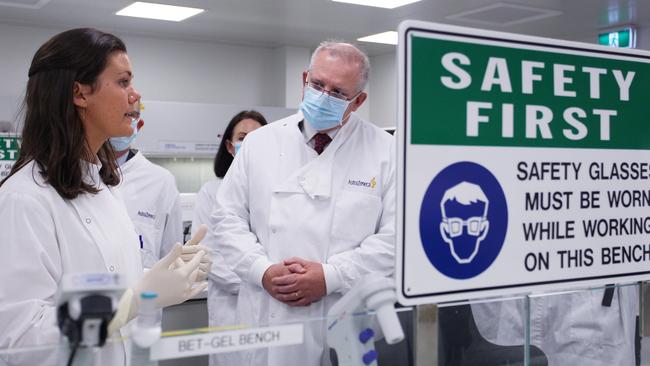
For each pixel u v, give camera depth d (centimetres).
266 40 700
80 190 133
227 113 616
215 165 326
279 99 739
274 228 191
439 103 86
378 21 599
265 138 206
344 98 188
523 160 93
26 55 616
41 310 118
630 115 101
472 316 95
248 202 203
